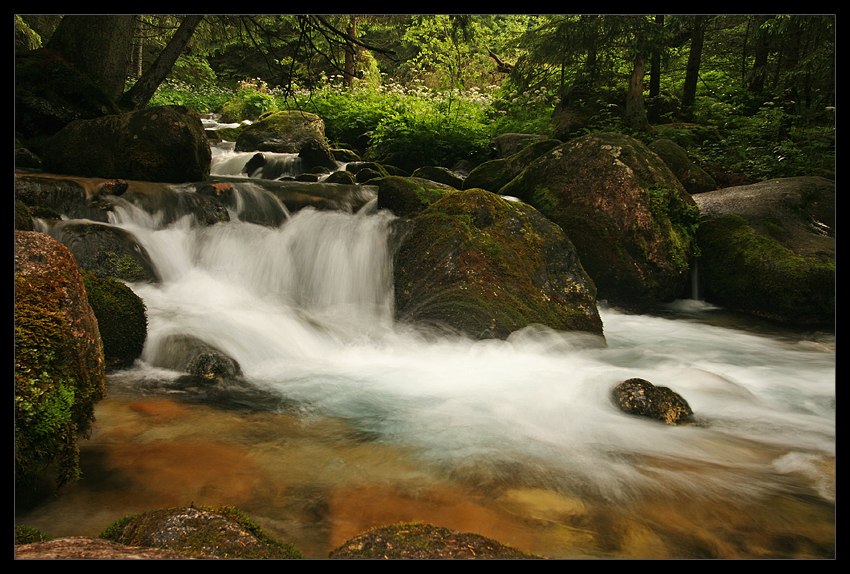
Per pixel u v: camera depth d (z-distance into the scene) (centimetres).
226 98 2377
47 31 1959
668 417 360
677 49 1537
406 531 173
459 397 389
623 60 1352
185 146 739
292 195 766
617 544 220
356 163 1216
